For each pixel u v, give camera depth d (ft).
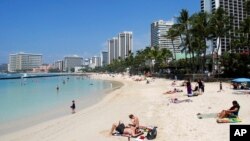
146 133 59.26
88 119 89.51
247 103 88.58
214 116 70.23
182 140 52.24
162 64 401.70
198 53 272.10
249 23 201.36
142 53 542.16
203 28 226.99
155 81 294.66
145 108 100.32
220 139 50.47
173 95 134.41
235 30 227.61
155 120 73.72
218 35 226.38
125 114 92.17
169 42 580.71
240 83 138.92
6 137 74.49
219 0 295.48
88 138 61.87
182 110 83.97
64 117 101.40
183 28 269.23
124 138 57.93
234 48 235.61
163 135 57.06
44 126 85.87
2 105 142.41
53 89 267.18
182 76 263.90
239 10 302.25
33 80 511.81
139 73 579.07
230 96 108.27
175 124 65.82
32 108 130.52
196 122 65.05
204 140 50.80
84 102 150.82
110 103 135.23
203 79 208.54
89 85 338.34
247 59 199.11
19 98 177.88
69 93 215.92
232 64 206.39
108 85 323.16
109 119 85.35
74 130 72.90
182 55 437.58
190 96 115.55
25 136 73.82
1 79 539.29
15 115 111.24
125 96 164.86
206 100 100.48
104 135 62.54
